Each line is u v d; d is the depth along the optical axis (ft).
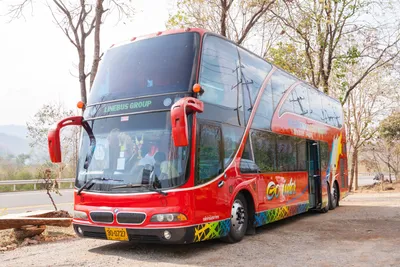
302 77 74.64
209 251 25.14
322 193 44.80
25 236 28.81
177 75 24.62
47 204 61.26
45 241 29.17
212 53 26.76
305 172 41.16
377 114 99.66
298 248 25.77
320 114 47.67
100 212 24.04
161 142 23.39
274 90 35.73
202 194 23.57
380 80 96.17
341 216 42.47
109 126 25.43
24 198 70.59
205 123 24.71
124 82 26.32
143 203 22.81
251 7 52.19
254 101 31.71
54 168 45.55
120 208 23.44
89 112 26.76
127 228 23.02
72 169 99.09
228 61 28.68
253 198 29.81
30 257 24.04
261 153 31.78
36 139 93.50
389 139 111.96
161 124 23.73
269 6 50.98
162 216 22.29
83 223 24.86
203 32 26.40
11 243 28.07
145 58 26.43
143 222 22.59
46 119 92.22
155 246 26.96
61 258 23.70
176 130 20.56
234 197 27.09
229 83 28.30
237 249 25.62
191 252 24.94
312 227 35.06
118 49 28.25
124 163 24.11
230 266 21.24
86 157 25.76
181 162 22.77
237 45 30.45
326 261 21.98
